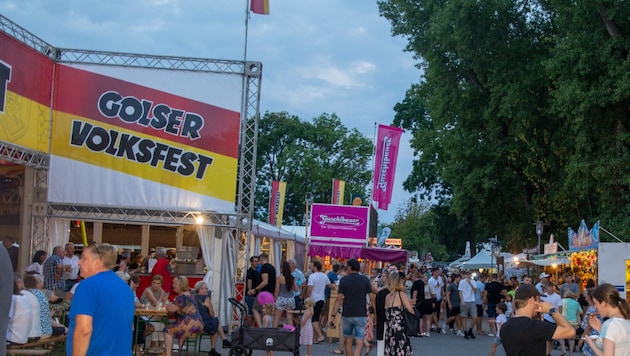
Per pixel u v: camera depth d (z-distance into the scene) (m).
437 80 34.56
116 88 17.31
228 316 18.53
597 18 27.50
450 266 58.88
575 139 28.41
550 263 26.64
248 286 15.93
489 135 34.28
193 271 18.39
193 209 17.23
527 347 5.91
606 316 6.85
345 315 12.98
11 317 9.73
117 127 17.27
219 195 17.34
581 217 34.22
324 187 63.00
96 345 5.25
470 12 31.59
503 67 32.34
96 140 17.19
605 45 26.22
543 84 31.25
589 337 6.89
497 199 34.66
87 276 5.64
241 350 12.59
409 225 89.88
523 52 32.53
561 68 27.44
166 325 12.82
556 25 31.14
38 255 14.66
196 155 17.36
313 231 24.41
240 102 17.48
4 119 14.58
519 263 31.64
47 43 16.83
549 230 37.03
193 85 17.42
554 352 18.64
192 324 12.42
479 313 23.02
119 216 17.25
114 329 5.31
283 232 29.25
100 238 21.88
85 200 17.08
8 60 14.71
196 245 24.28
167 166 17.31
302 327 14.16
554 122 32.56
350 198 61.84
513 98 30.83
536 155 32.59
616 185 27.86
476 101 34.28
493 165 32.81
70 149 17.12
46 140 16.94
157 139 17.30
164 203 17.22
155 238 23.88
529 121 31.70
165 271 16.55
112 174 17.20
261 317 15.20
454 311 22.75
